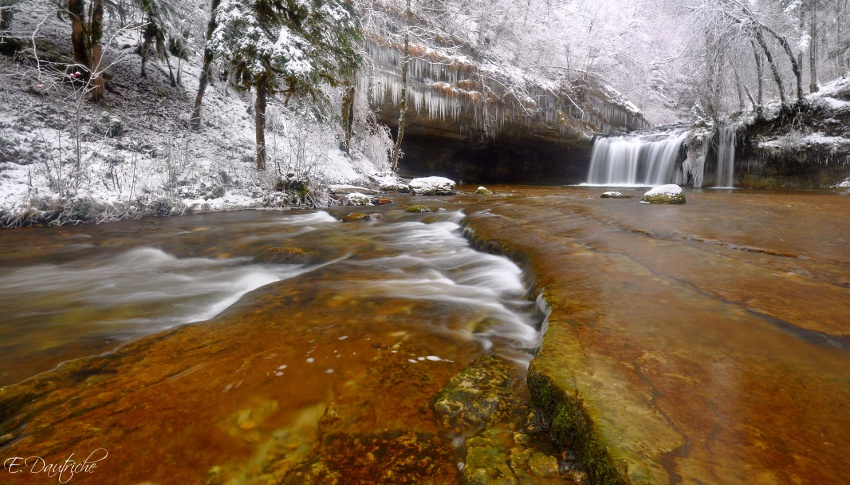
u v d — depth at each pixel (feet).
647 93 104.58
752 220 21.63
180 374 7.40
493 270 14.84
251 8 35.88
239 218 31.30
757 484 3.92
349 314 10.58
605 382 5.81
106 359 8.09
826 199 35.81
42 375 7.39
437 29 76.13
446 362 7.91
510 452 5.27
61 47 44.55
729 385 5.76
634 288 10.37
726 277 11.16
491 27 83.61
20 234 24.00
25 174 28.45
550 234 18.10
